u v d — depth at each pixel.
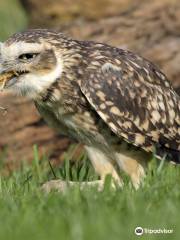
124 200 11.34
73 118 13.17
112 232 9.84
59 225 10.11
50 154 17.28
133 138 13.09
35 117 17.30
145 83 13.31
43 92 13.09
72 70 13.04
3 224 10.33
